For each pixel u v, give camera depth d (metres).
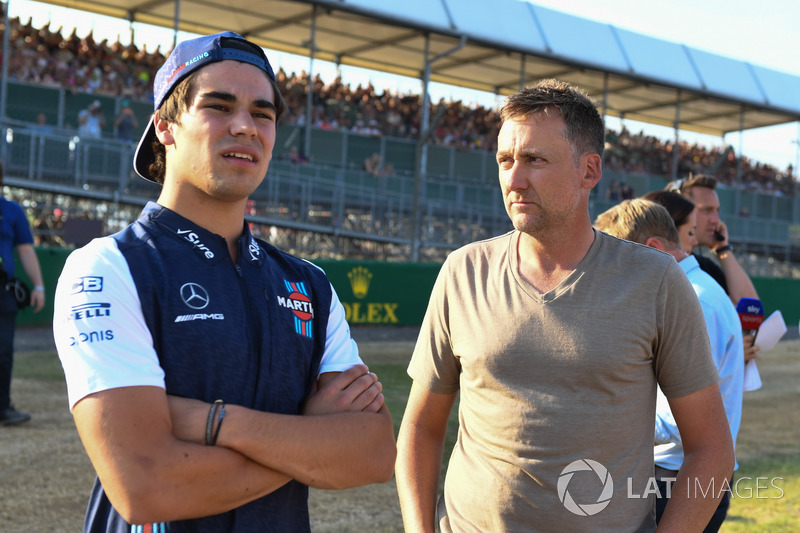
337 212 16.38
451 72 21.97
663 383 1.90
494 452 1.88
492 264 2.01
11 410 5.29
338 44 19.89
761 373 9.99
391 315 12.71
